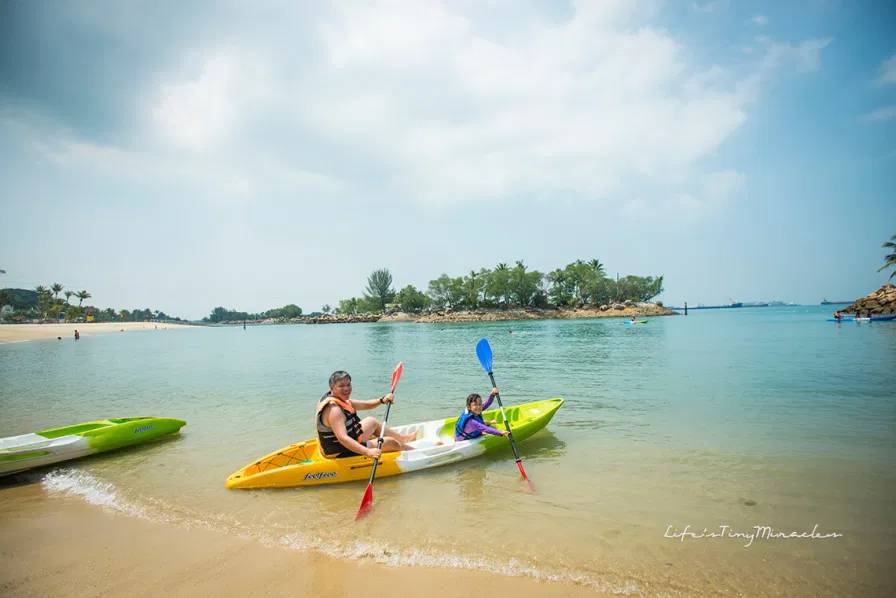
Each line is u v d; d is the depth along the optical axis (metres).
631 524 4.54
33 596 3.54
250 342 48.69
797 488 5.29
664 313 102.88
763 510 4.78
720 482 5.53
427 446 7.20
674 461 6.30
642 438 7.43
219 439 8.16
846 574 3.64
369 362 21.80
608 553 4.02
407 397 11.86
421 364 19.94
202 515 4.99
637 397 10.80
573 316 100.31
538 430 7.50
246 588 3.61
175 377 17.70
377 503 5.19
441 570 3.82
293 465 5.79
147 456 7.18
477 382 14.17
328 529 4.59
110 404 11.97
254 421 9.55
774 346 22.75
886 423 7.88
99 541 4.45
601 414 9.18
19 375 19.17
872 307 50.28
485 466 6.34
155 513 5.08
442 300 110.12
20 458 6.36
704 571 3.72
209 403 11.77
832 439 7.06
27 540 4.50
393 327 82.12
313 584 3.65
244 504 5.27
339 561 3.99
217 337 66.81
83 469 6.61
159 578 3.77
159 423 8.09
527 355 22.19
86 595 3.55
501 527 4.55
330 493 5.55
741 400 10.05
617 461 6.37
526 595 3.45
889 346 20.81
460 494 5.39
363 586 3.61
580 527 4.50
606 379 13.89
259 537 4.46
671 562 3.86
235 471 6.44
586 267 112.12
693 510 4.82
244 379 16.70
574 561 3.90
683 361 17.80
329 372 18.41
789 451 6.57
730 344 24.80
